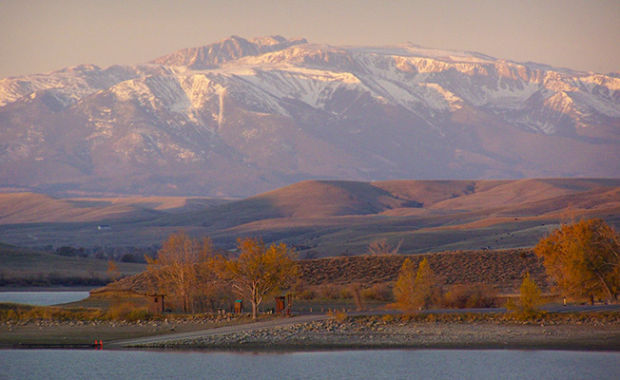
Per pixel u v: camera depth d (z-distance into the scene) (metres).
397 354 173.00
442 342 183.75
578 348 176.12
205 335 192.88
